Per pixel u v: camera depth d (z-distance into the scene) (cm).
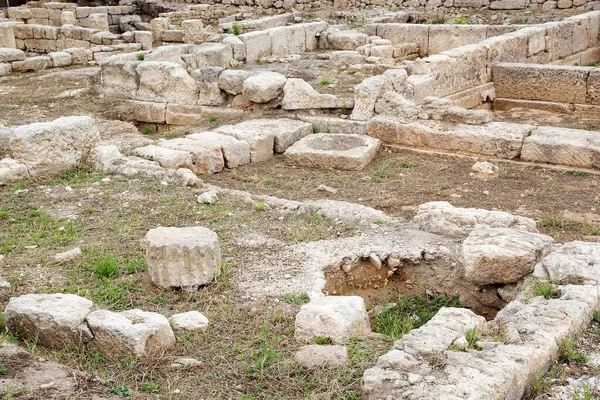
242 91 1395
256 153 1186
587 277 605
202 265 660
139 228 811
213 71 1420
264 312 617
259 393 495
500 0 2438
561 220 897
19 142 982
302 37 1920
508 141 1124
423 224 812
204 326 583
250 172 1134
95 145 1072
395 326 623
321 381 501
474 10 2475
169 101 1480
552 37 1750
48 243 769
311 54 1855
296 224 828
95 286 667
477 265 652
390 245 755
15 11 2703
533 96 1523
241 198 923
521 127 1166
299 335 568
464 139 1160
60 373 499
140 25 2617
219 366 530
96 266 694
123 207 880
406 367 472
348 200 993
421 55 1895
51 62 2028
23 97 1619
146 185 962
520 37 1623
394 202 977
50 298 580
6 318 575
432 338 508
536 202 973
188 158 1092
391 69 1353
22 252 745
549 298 588
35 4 2992
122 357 535
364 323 584
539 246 663
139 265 709
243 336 577
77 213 862
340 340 556
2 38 2150
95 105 1520
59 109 1493
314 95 1316
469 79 1491
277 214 870
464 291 702
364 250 743
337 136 1220
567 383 492
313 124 1296
